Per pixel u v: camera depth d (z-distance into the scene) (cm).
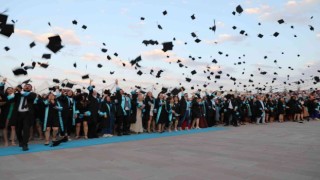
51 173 536
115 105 1188
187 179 502
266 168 590
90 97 1086
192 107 1516
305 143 965
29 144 915
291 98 2117
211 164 625
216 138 1103
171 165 613
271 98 2123
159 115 1295
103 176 519
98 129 1209
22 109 796
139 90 1348
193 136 1175
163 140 1041
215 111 1712
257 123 1886
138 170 566
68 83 1178
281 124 1852
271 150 816
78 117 1073
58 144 884
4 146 863
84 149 822
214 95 1744
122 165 610
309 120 2206
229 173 546
